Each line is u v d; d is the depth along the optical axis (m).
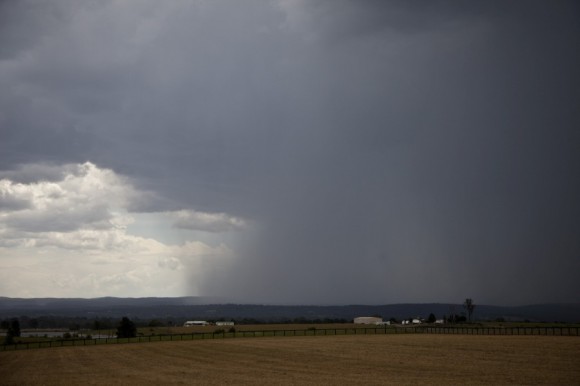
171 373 52.00
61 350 93.75
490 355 60.75
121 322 144.00
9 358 79.50
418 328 133.00
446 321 197.62
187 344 97.44
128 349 90.56
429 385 39.31
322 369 52.06
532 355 59.50
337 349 76.56
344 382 42.34
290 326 196.88
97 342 113.88
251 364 59.00
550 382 39.56
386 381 42.31
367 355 66.06
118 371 55.56
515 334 103.88
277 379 45.25
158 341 110.25
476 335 104.19
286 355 69.44
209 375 49.47
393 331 126.62
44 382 47.28
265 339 107.19
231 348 84.62
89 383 45.88
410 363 55.19
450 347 74.00
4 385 45.56
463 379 42.16
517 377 42.44
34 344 113.19
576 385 38.09
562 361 53.22
